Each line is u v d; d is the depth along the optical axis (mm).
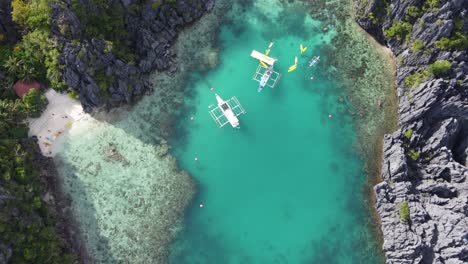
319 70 93625
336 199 82375
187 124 88188
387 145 83875
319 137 87688
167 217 80312
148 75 91750
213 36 96500
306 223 80562
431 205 78250
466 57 84938
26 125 82812
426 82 84562
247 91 91562
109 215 79562
